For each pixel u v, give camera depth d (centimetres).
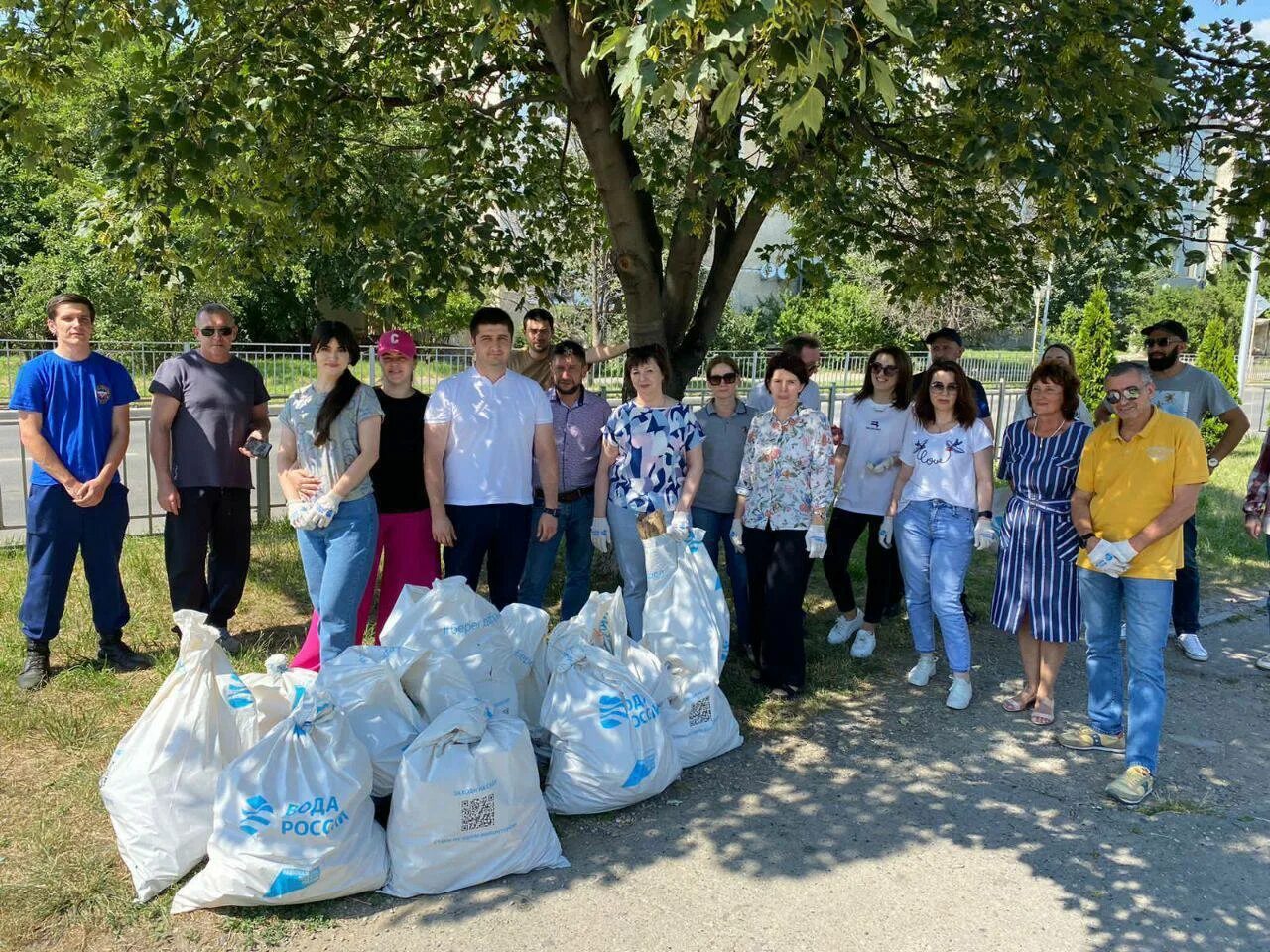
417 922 303
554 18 542
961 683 493
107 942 288
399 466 471
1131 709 407
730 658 548
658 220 859
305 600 613
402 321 639
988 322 2916
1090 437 436
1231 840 368
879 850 354
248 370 517
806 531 484
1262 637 626
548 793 372
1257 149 589
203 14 533
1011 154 448
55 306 462
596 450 533
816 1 244
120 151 473
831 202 652
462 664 391
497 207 790
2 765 388
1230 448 596
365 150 711
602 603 418
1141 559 406
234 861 297
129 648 498
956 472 491
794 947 297
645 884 328
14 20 503
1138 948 301
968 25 476
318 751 313
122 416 482
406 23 646
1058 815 384
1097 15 466
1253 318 1930
